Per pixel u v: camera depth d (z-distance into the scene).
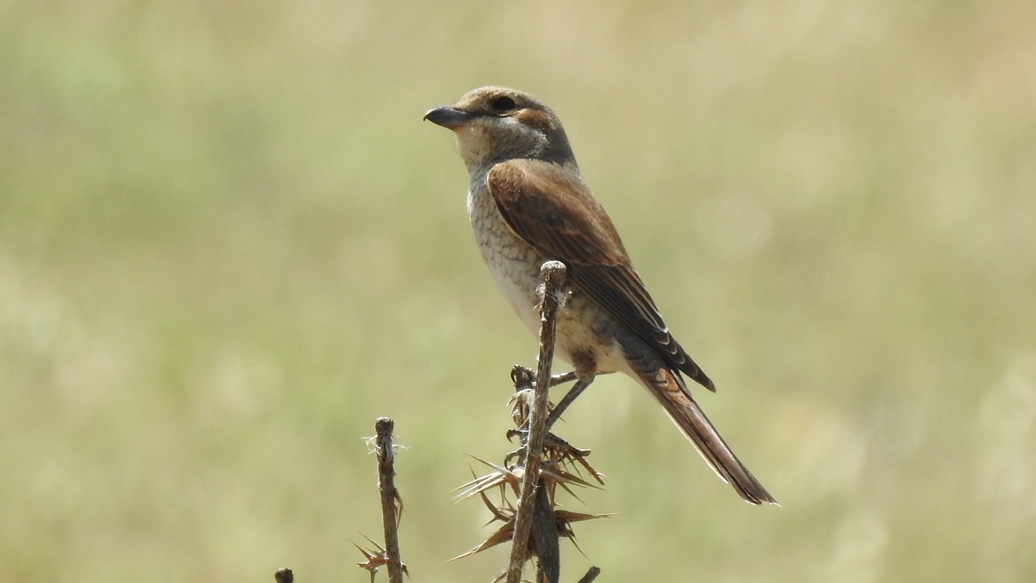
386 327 21.06
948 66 31.77
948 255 24.64
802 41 31.75
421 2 31.77
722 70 30.50
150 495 17.25
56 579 16.22
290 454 18.05
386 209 24.34
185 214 23.48
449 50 30.28
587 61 30.30
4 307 20.06
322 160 25.62
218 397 18.78
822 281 23.83
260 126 26.45
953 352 22.25
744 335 22.23
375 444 6.64
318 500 17.44
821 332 22.41
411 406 19.14
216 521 16.97
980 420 20.31
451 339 20.64
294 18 30.91
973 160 27.81
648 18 31.94
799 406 20.73
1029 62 31.98
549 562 7.50
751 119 28.84
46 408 18.39
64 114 25.88
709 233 24.89
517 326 21.50
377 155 25.89
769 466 19.03
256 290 21.75
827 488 18.61
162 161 24.53
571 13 31.73
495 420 18.81
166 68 28.19
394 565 6.68
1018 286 23.80
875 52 31.95
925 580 17.25
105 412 18.41
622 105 28.97
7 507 16.73
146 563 16.44
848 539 17.64
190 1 30.86
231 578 16.34
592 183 26.12
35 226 22.61
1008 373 21.50
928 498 18.62
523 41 30.81
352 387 19.27
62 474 17.25
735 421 20.02
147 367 19.34
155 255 22.48
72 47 28.05
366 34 30.33
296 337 20.50
